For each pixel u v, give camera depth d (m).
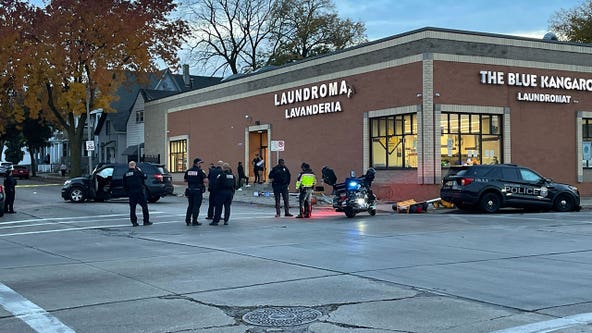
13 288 9.13
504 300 8.10
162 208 25.34
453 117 26.91
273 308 7.73
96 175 28.17
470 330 6.66
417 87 26.59
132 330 6.80
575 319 7.08
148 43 45.78
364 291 8.69
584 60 30.06
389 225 17.88
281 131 35.31
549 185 23.28
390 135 28.20
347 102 30.38
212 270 10.48
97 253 12.82
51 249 13.60
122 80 46.28
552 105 29.33
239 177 37.16
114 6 44.59
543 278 9.62
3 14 43.41
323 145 31.98
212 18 62.06
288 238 14.93
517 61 28.27
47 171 88.38
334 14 62.84
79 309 7.79
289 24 62.12
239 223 18.97
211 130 42.56
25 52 43.12
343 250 12.76
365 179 21.36
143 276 10.01
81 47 44.28
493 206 22.52
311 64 32.75
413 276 9.79
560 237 14.89
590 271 10.24
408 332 6.61
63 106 48.19
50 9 43.38
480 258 11.63
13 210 24.06
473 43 27.27
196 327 6.90
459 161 26.94
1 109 50.12
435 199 24.75
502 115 27.98
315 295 8.45
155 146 50.56
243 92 38.88
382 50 28.41
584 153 30.33
